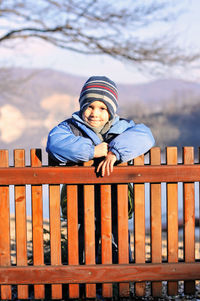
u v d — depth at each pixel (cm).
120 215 285
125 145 271
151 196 285
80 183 277
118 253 288
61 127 291
